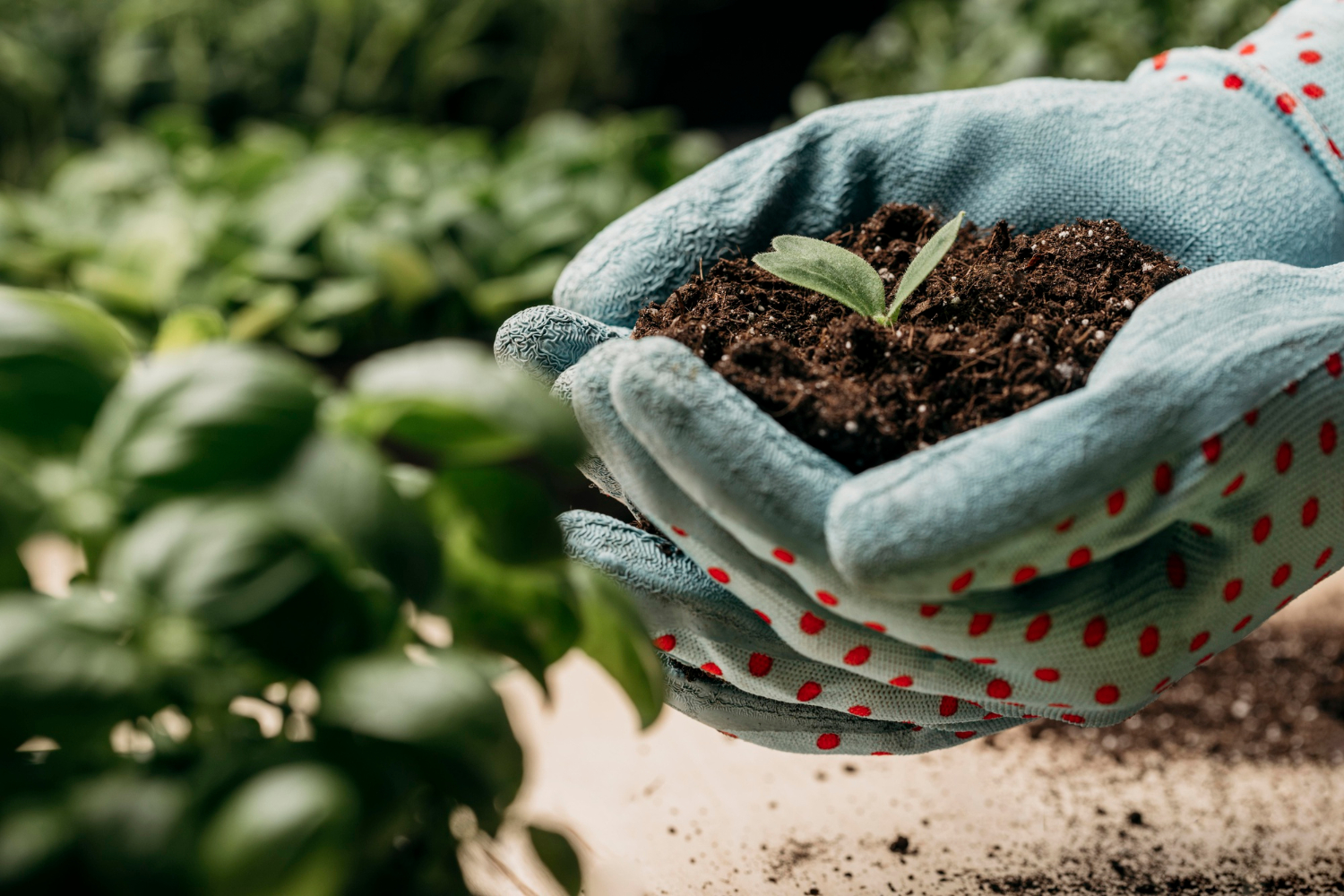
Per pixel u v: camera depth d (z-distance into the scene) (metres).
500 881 0.90
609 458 0.61
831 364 0.68
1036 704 0.64
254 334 1.60
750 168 0.90
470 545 0.49
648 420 0.55
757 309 0.76
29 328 0.42
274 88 2.83
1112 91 0.89
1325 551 0.66
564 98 3.19
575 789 1.07
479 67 3.03
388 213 1.71
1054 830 0.99
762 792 1.06
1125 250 0.79
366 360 1.62
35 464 0.43
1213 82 0.87
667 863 0.96
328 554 0.41
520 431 0.42
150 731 0.45
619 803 1.05
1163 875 0.92
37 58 2.65
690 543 0.61
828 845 0.98
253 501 0.40
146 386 0.41
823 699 0.69
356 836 0.39
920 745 0.76
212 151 2.36
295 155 2.13
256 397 0.41
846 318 0.74
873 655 0.62
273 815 0.36
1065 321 0.71
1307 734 1.10
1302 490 0.61
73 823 0.38
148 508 0.41
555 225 1.70
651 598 0.67
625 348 0.57
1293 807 1.00
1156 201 0.84
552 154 1.96
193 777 0.40
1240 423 0.56
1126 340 0.58
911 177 0.91
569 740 1.16
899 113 0.92
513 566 0.46
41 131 2.61
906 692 0.68
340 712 0.39
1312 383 0.58
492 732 0.41
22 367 0.42
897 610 0.56
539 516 0.46
